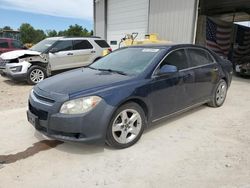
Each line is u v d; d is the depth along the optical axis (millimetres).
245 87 8703
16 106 5887
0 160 3344
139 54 4508
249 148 3695
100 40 10914
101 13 15703
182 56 4641
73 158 3404
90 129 3270
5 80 9688
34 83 8805
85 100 3260
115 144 3547
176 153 3539
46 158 3404
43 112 3414
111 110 3355
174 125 4594
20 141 3906
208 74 5152
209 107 5734
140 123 3812
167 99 4199
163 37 11352
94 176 3004
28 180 2926
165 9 11062
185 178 2949
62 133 3336
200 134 4207
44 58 8969
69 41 9867
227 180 2908
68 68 9805
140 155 3482
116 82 3623
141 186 2811
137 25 12961
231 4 14859
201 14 14977
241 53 16781
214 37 14555
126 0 13516
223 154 3512
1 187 2797
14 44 14086
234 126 4594
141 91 3713
